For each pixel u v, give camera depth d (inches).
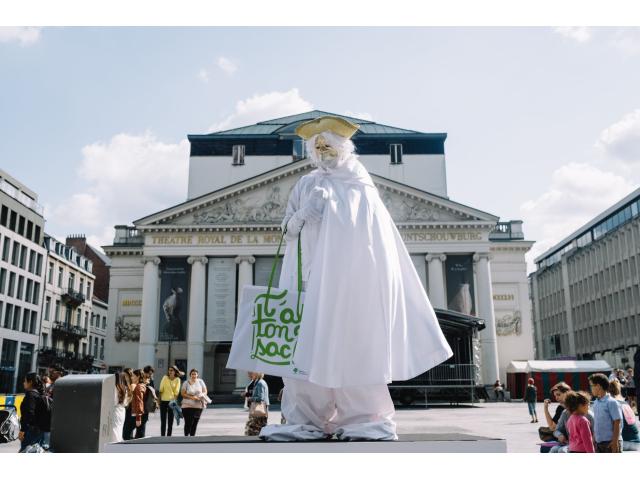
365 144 2252.7
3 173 2081.7
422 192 1935.3
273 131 2316.7
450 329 1529.3
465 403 1640.0
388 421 159.6
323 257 165.8
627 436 326.3
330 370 157.6
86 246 3213.6
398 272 173.5
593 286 2859.3
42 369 2308.1
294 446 145.8
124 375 412.5
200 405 509.0
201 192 2239.2
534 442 605.3
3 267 2069.4
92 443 328.8
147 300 1909.4
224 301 1923.0
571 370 1720.0
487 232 1926.7
